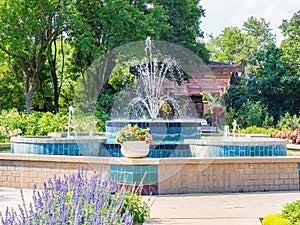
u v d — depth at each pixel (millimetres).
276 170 7703
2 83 19734
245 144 8500
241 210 6109
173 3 22344
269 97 23750
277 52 24672
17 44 17797
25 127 12617
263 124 19547
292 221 4207
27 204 6355
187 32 22719
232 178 7578
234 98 23547
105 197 4262
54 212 3453
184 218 5637
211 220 5551
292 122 18578
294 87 23156
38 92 23156
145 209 5203
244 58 38562
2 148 10844
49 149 9297
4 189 7754
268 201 6738
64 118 13484
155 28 18922
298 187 7766
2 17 17797
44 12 18203
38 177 7836
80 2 19016
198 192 7488
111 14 18156
